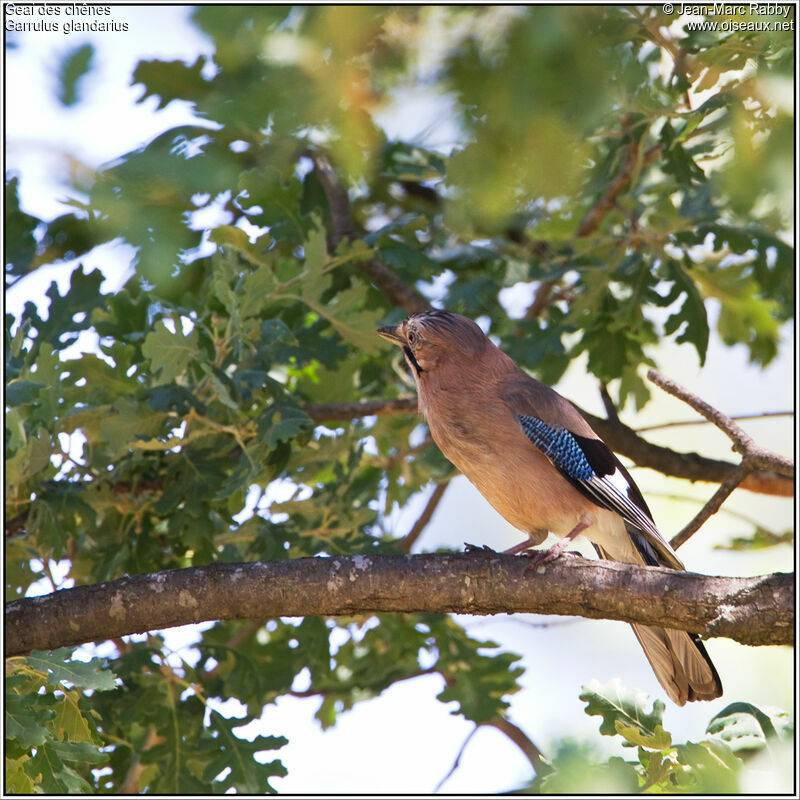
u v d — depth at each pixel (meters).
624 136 8.46
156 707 7.50
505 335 9.91
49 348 7.61
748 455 7.40
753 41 5.04
